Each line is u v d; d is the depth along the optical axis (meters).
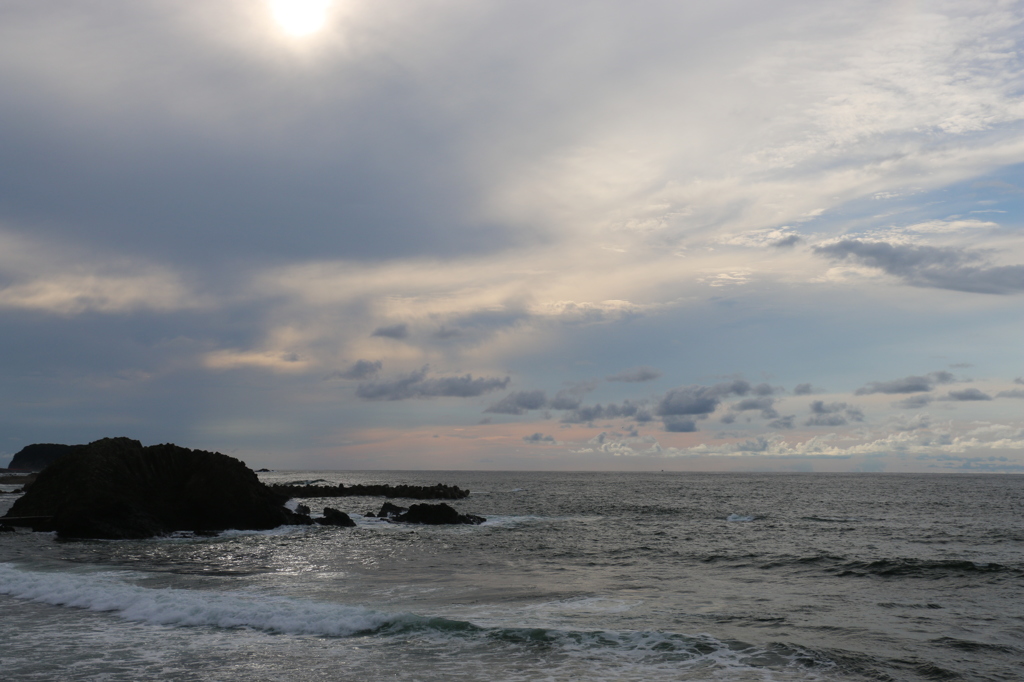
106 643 17.47
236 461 52.31
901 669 15.85
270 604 21.28
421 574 29.17
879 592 25.97
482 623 19.81
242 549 37.94
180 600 21.67
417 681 14.60
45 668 15.34
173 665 15.62
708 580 28.39
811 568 31.73
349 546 39.94
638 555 36.34
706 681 14.80
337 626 18.91
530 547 39.91
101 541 40.75
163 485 48.84
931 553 37.38
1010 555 36.53
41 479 48.19
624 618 20.78
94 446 47.84
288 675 14.95
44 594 23.23
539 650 16.94
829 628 19.88
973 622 20.95
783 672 15.50
